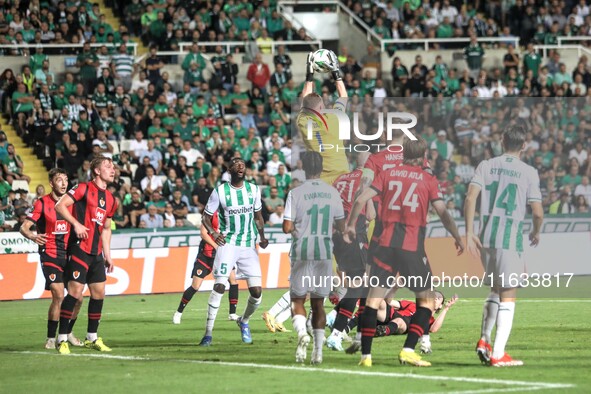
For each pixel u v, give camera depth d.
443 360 16.98
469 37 57.00
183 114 45.53
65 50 49.41
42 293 35.12
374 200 17.39
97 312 19.83
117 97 46.00
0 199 38.94
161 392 13.64
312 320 16.66
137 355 18.45
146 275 36.28
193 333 23.20
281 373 15.37
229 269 20.47
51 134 43.72
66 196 19.25
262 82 50.81
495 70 54.97
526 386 13.67
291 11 58.41
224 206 20.56
